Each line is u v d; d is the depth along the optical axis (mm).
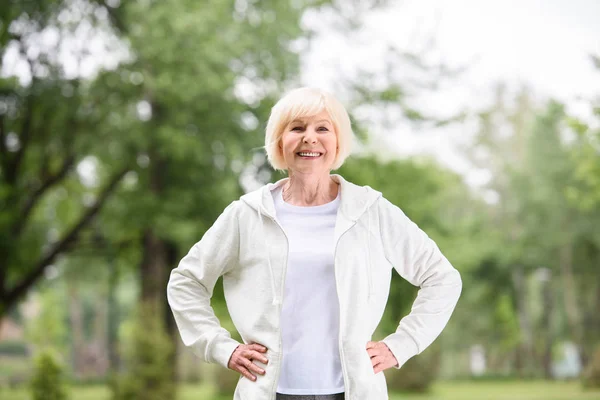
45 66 16938
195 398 23047
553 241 42000
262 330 2842
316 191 2965
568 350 54969
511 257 42000
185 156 16250
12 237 17781
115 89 16094
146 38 15352
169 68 15336
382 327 20016
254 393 2814
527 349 46375
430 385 25125
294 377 2801
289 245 2848
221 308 17844
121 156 16375
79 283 45031
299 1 17453
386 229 2943
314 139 2883
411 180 18578
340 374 2807
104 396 23672
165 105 16312
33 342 47938
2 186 16984
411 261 2990
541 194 41812
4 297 18375
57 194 21469
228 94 16109
